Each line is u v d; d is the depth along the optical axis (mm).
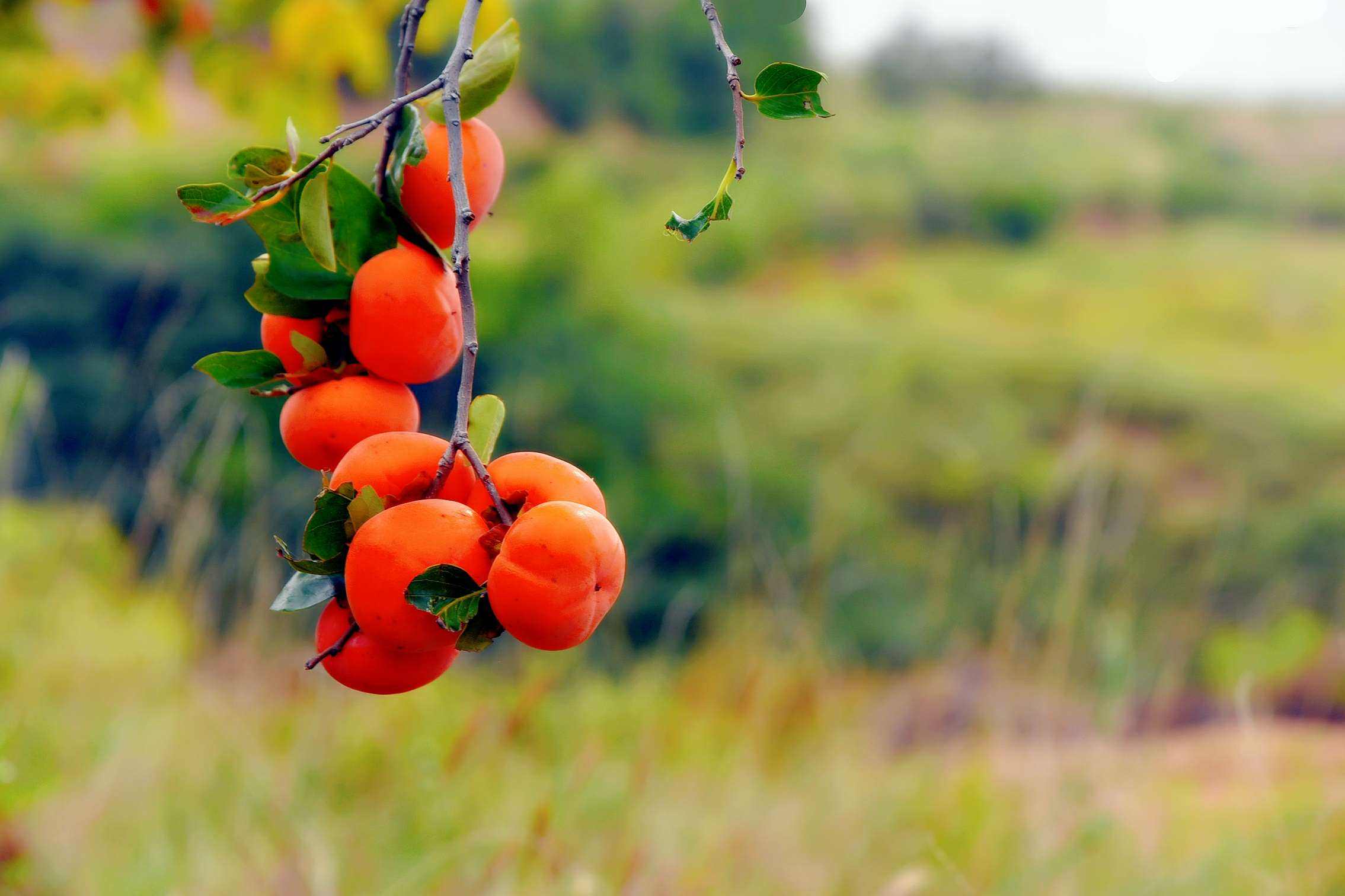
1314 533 9969
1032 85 29844
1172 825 3014
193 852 2574
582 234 13555
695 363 14852
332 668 746
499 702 3348
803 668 3549
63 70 2848
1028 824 2793
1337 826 2766
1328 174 25328
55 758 2871
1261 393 14891
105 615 3836
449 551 683
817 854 2734
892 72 29547
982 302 21375
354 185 798
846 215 23328
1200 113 28734
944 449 11945
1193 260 22516
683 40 23312
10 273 11398
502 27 849
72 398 10617
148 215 12273
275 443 8531
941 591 4191
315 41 2709
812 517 4125
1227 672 5828
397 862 2584
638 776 2758
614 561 697
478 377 12867
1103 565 4059
